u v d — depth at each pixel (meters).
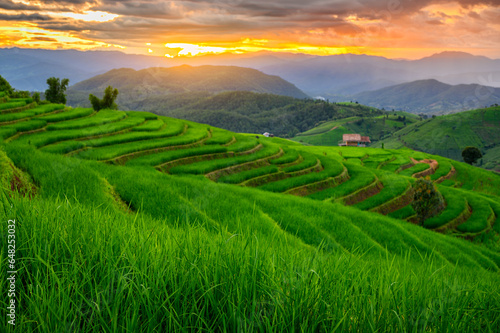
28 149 15.22
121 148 33.28
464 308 2.97
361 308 2.72
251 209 17.16
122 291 2.40
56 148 28.39
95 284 2.45
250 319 2.42
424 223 37.75
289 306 2.58
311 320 2.55
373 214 27.55
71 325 2.15
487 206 45.34
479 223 38.84
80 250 2.96
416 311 2.84
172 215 13.16
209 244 3.44
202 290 2.66
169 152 36.94
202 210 15.38
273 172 41.16
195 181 20.81
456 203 44.25
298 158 50.47
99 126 40.88
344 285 3.09
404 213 38.47
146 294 2.34
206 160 39.00
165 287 2.56
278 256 3.46
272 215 18.83
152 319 2.26
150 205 13.95
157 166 31.92
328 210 22.44
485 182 82.88
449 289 3.32
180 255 3.15
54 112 46.72
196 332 2.37
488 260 24.89
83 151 30.31
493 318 2.98
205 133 49.09
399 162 85.06
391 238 20.91
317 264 3.32
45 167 13.08
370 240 18.34
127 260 2.91
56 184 11.85
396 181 48.00
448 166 86.31
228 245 3.37
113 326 2.12
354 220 23.22
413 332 2.50
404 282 3.23
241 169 39.81
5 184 6.67
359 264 4.13
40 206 4.00
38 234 3.10
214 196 18.22
